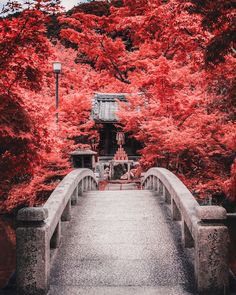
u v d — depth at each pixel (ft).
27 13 22.53
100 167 71.82
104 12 121.29
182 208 19.45
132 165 76.07
